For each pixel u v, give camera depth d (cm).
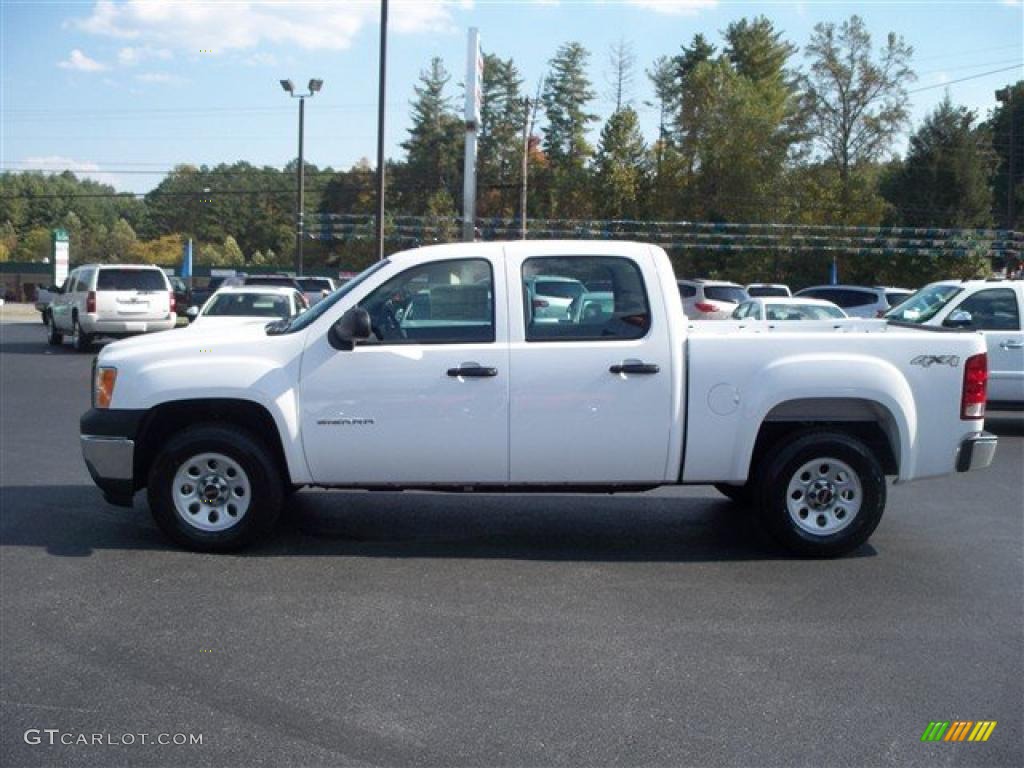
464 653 508
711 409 665
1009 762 404
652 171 6912
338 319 669
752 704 453
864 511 682
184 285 3922
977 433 689
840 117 6297
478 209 7944
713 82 6900
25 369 1961
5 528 745
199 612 564
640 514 823
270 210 10156
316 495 875
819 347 671
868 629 552
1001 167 6894
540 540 734
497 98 8162
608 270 674
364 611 570
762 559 691
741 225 5659
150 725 427
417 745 411
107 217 10700
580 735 421
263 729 424
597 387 659
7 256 8900
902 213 5881
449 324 670
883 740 421
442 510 825
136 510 807
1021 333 1250
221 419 698
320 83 4006
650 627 550
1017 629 555
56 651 506
